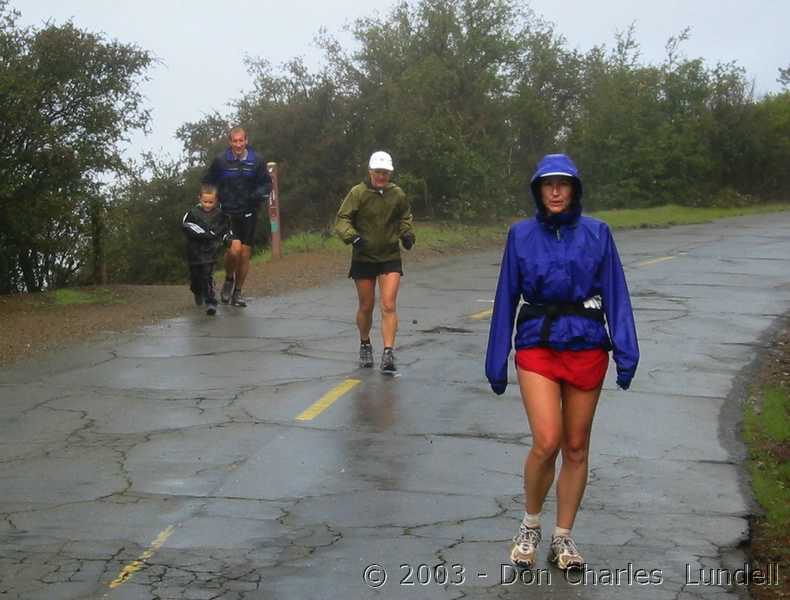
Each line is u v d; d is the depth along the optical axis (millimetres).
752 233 27906
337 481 7418
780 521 6812
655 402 9688
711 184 41969
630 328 5793
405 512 6824
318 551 6191
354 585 5738
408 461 7867
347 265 19484
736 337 12891
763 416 9297
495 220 28500
